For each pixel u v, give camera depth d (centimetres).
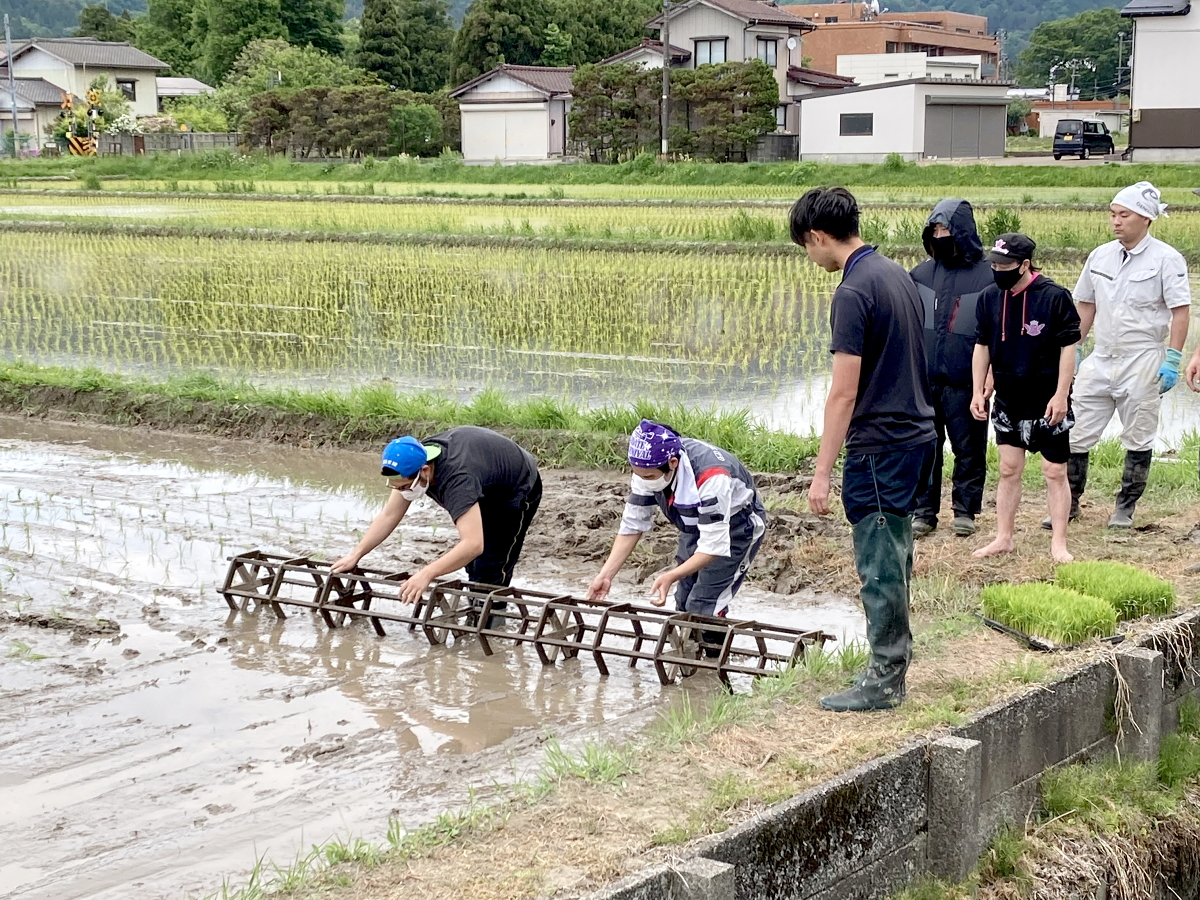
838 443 491
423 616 723
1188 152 4094
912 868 463
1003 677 533
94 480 1047
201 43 9050
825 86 5328
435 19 7762
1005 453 748
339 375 1445
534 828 412
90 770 517
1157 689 568
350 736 552
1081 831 509
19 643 666
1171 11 4000
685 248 2248
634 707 590
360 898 372
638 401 1204
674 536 858
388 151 5703
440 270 2139
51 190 3778
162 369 1491
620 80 4816
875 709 506
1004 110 5162
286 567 722
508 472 666
